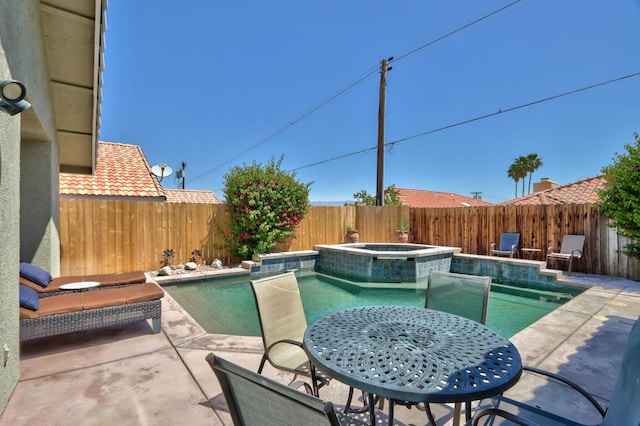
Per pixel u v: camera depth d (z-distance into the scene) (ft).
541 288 23.45
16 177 8.29
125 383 8.46
